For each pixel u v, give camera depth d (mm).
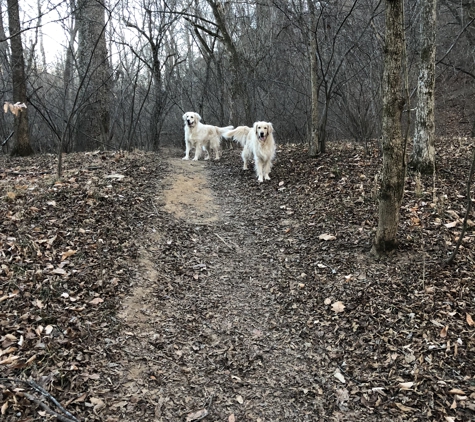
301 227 5645
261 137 7535
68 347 3178
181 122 17344
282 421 2797
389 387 3002
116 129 14320
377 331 3541
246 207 6680
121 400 2838
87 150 11320
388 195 4309
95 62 10922
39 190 5949
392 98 4020
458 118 15859
